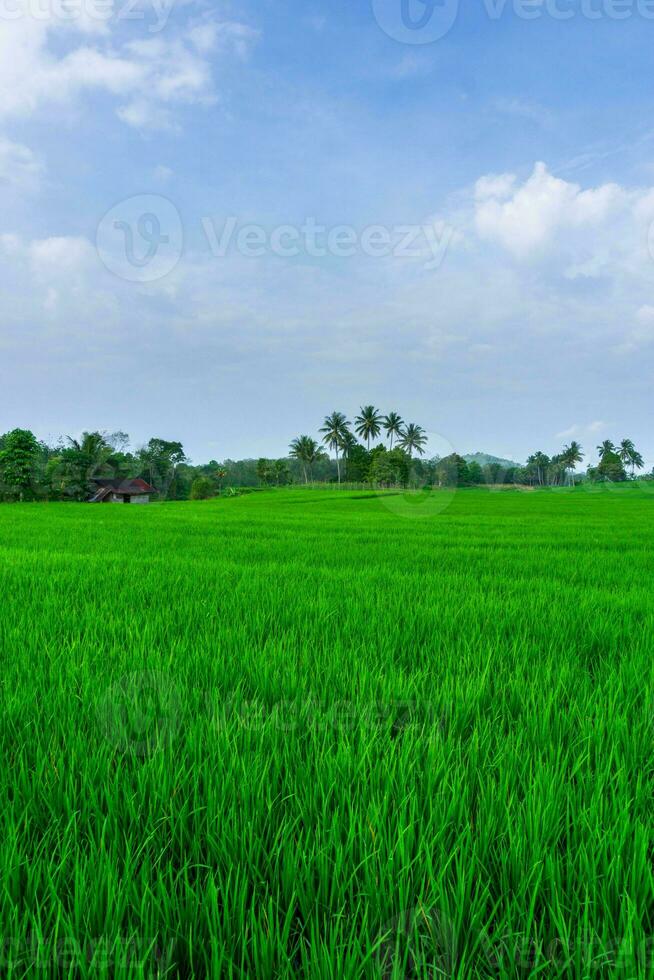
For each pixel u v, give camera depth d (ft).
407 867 5.82
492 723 9.83
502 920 5.32
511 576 28.04
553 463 447.83
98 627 16.38
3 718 9.70
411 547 42.34
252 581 24.66
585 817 6.77
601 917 5.58
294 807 7.20
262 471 398.01
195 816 6.89
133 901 5.58
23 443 238.89
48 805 7.07
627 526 73.10
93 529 62.13
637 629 16.67
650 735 9.22
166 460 354.95
